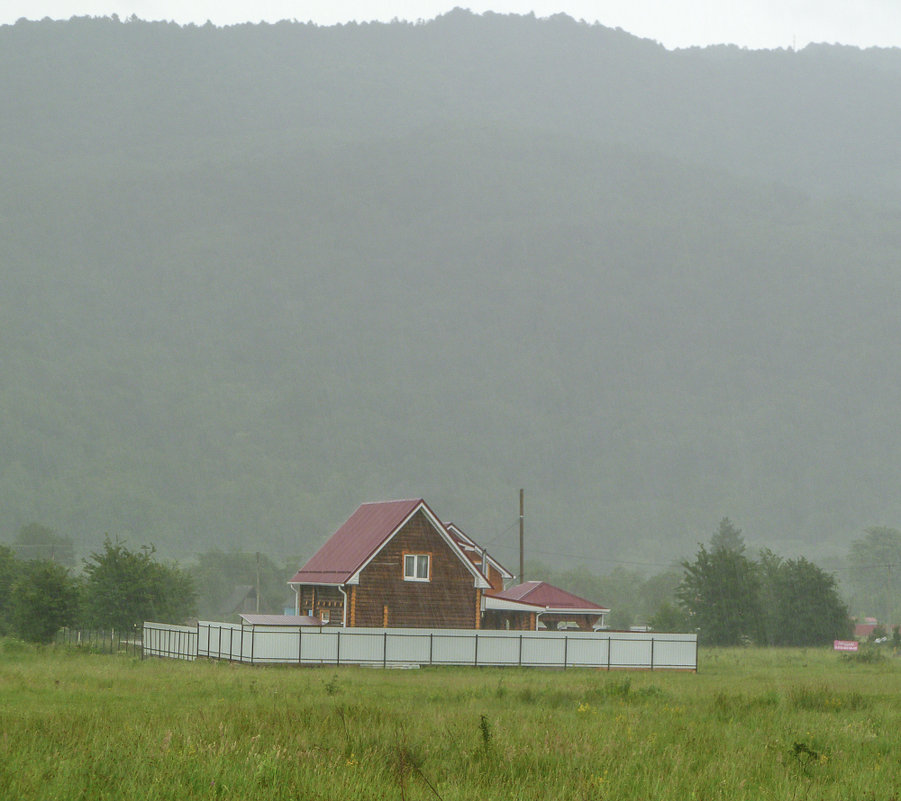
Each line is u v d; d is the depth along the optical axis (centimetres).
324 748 3098
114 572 14825
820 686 6575
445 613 11812
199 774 2472
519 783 2666
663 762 3141
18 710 4203
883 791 2773
